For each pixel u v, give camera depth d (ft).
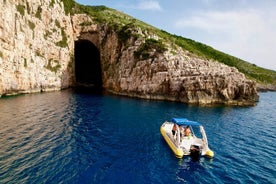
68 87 245.24
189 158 71.67
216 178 60.29
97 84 289.53
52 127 95.04
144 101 177.27
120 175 59.16
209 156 72.49
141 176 59.31
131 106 153.17
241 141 91.61
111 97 192.65
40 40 199.93
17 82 166.91
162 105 161.68
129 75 208.03
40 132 87.51
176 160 69.72
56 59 224.74
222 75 182.91
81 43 285.02
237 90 189.67
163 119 120.06
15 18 164.86
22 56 172.14
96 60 289.33
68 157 67.36
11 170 57.47
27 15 183.62
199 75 182.39
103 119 114.73
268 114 155.74
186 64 192.85
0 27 145.69
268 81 457.27
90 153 71.56
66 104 147.43
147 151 75.92
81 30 262.67
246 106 184.44
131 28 225.97
